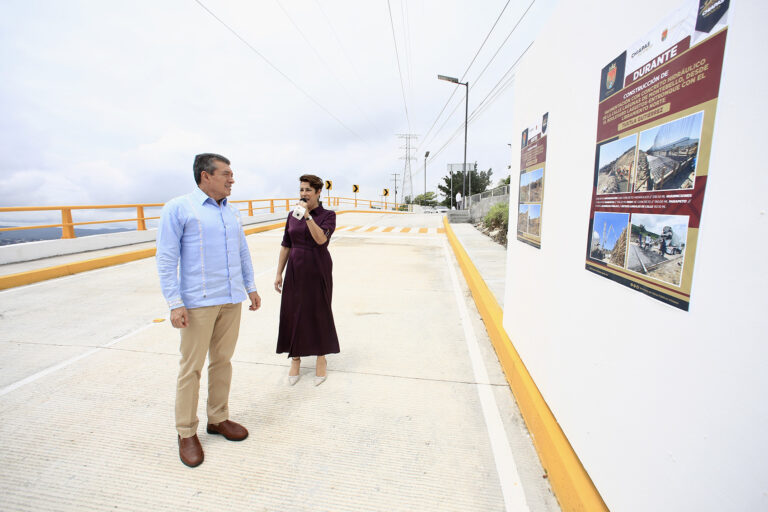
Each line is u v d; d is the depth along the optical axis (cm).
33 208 796
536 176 260
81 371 330
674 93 115
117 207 1003
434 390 304
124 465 218
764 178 84
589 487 171
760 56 84
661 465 122
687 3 108
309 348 303
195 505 191
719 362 98
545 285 238
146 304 526
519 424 260
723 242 96
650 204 128
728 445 96
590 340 174
